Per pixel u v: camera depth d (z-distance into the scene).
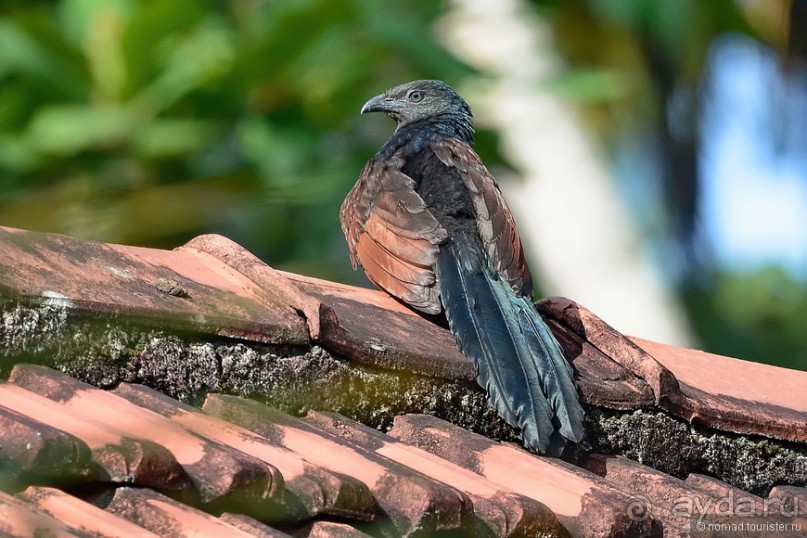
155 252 7.07
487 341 7.33
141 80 13.77
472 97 16.08
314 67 14.45
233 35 14.37
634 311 25.23
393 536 5.46
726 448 7.84
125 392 5.96
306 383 6.58
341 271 14.84
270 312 6.65
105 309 6.00
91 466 4.99
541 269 24.22
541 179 24.80
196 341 6.27
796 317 28.66
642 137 24.86
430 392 7.01
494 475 6.41
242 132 14.12
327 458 5.86
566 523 6.03
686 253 26.31
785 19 24.72
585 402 7.33
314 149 14.33
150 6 13.62
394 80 15.48
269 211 14.23
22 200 12.66
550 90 16.23
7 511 4.55
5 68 13.66
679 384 8.05
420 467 6.12
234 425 5.91
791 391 8.73
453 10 17.48
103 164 13.38
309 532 5.33
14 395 5.48
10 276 5.90
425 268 8.09
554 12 21.47
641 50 23.62
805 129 26.06
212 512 5.20
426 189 9.07
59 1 15.86
